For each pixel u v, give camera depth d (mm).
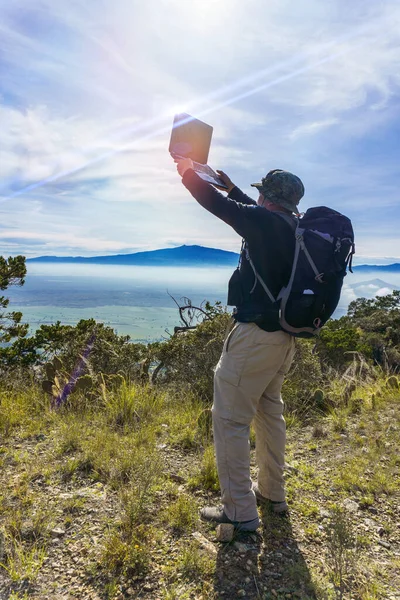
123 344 8219
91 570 1894
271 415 2416
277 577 1923
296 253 2008
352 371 5836
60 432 3523
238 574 1931
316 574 1949
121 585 1828
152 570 1932
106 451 3090
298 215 2258
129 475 2787
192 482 2766
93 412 4254
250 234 2039
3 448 3156
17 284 11055
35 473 2756
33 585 1795
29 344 9867
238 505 2232
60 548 2041
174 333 8031
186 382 5969
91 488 2617
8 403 4305
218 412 2256
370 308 35469
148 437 3525
